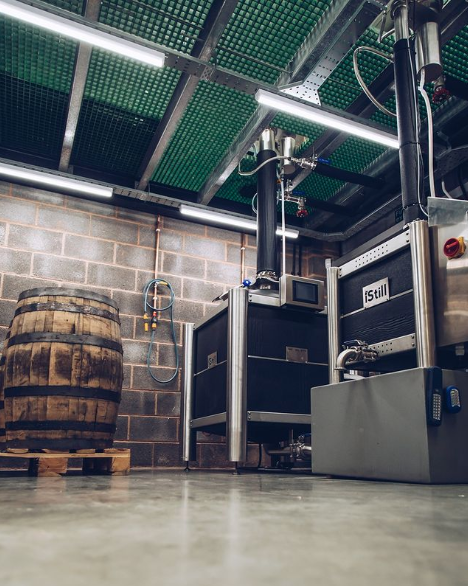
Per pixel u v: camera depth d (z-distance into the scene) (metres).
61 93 4.11
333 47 3.45
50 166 4.89
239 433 3.28
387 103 4.24
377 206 5.34
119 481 2.39
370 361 2.66
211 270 5.40
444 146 4.35
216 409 3.72
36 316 3.16
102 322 3.31
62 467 3.06
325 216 5.58
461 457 2.16
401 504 1.36
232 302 3.51
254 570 0.62
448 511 1.21
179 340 5.10
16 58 3.77
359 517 1.10
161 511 1.19
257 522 1.01
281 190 4.78
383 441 2.32
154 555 0.70
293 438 4.04
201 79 3.63
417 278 2.37
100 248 4.98
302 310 3.78
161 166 5.00
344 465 2.54
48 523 0.99
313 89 3.74
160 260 5.20
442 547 0.77
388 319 2.61
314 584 0.56
